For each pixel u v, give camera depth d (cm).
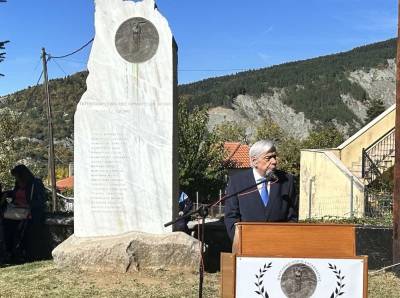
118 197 888
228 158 4547
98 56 894
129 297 707
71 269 844
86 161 892
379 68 15750
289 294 366
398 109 866
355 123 13900
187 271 841
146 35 890
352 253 372
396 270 860
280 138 7725
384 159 2280
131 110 888
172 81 887
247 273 367
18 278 818
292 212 489
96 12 898
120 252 834
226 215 486
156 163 884
